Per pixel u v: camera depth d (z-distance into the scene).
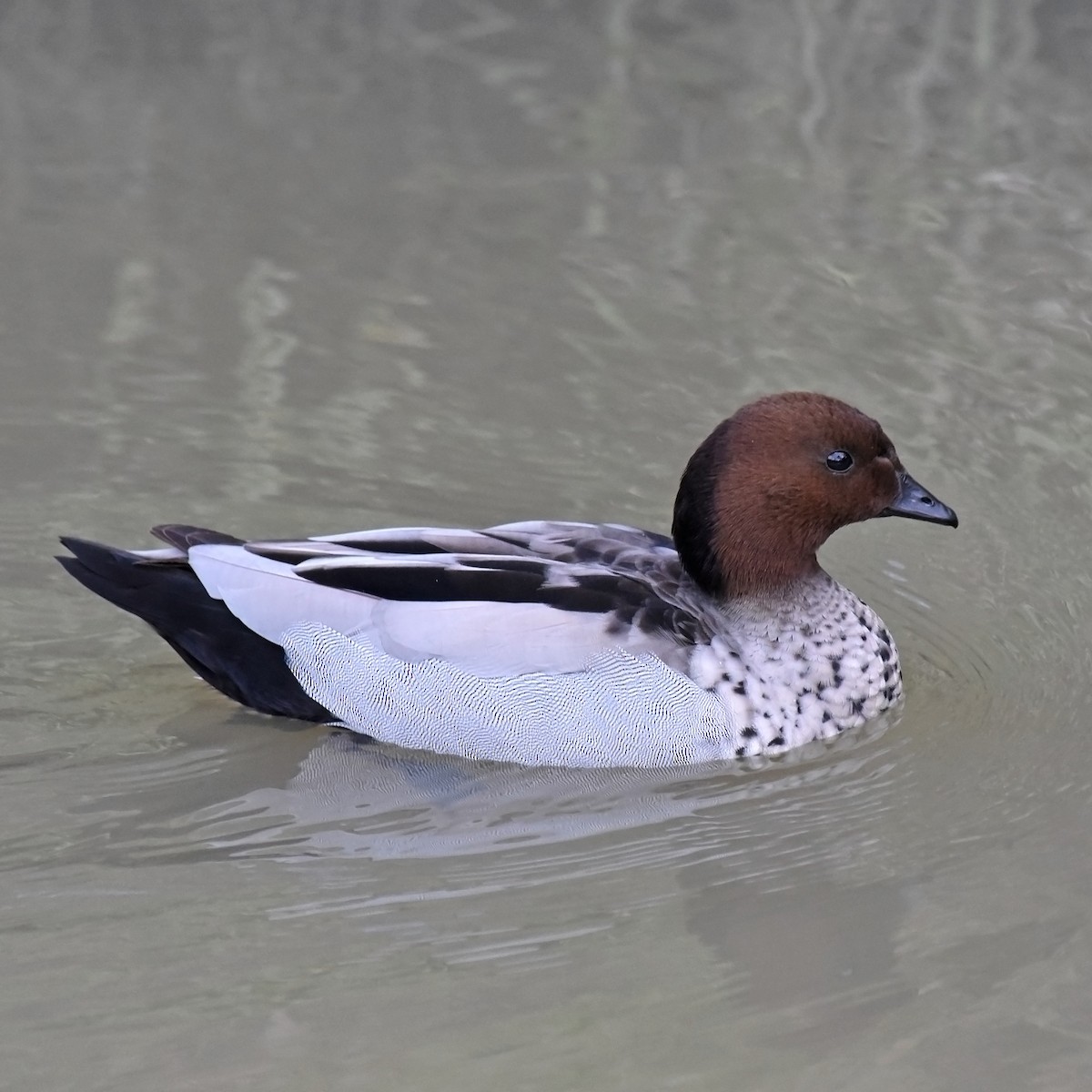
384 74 19.98
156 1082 8.34
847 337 16.06
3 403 14.98
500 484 14.21
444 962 9.31
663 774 11.17
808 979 9.22
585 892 10.02
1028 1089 8.43
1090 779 11.09
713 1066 8.57
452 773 11.18
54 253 16.83
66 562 11.86
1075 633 12.75
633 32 21.14
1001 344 16.02
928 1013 8.97
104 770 11.09
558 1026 8.81
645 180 18.41
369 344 15.89
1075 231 17.67
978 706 11.99
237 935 9.52
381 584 11.27
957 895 9.97
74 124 18.75
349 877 10.09
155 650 12.48
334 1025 8.77
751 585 11.48
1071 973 9.25
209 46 20.39
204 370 15.48
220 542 11.76
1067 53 20.80
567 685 10.98
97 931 9.48
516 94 19.77
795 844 10.51
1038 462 14.51
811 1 21.86
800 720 11.42
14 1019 8.77
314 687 11.42
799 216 17.91
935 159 18.89
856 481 11.49
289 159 18.42
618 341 15.96
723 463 11.39
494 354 15.79
